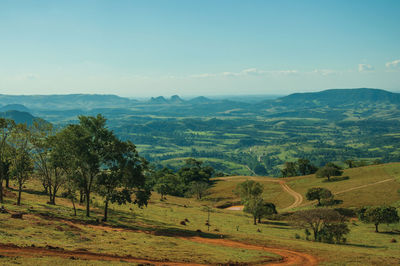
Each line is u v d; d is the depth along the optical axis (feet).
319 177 509.35
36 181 369.91
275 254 142.20
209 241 168.35
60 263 82.74
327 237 205.26
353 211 336.90
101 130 185.57
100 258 96.99
